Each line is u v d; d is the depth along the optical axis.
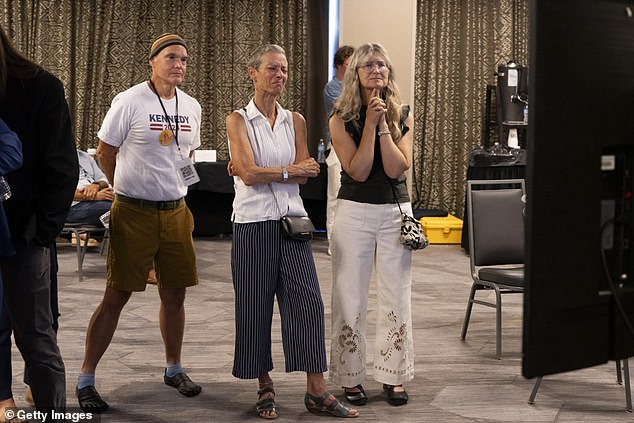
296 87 10.34
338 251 3.82
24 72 2.87
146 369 4.45
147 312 5.78
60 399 3.03
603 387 4.23
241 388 4.16
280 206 3.65
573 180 1.15
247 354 3.68
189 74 10.21
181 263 3.91
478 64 10.20
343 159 3.77
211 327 5.45
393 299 3.84
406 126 3.83
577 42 1.14
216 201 9.45
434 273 7.60
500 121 9.62
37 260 2.95
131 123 3.71
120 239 3.73
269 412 3.72
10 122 2.85
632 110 1.20
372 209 3.76
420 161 10.32
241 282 3.66
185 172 3.85
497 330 4.74
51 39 9.94
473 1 10.13
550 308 1.16
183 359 4.67
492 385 4.25
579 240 1.17
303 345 3.68
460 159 10.30
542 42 1.11
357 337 3.85
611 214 1.20
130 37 10.09
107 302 3.77
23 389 3.93
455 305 6.21
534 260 1.14
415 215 9.63
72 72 10.04
